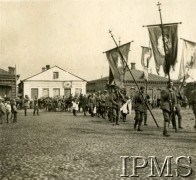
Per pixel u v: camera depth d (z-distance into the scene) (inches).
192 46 773.9
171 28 723.4
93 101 1169.4
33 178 301.7
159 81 2684.5
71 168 339.3
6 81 2003.0
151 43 732.7
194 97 698.8
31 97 2667.3
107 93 1071.0
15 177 305.1
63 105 1770.4
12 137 573.6
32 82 2667.3
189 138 549.0
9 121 960.9
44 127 752.3
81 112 1579.7
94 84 3230.8
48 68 2896.2
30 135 601.0
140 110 665.6
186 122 884.0
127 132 640.4
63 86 2687.0
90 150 438.3
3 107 875.4
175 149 441.7
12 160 378.0
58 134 613.6
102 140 528.7
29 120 995.9
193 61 767.7
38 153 419.8
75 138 555.2
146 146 466.6
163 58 728.3
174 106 583.2
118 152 423.2
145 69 905.5
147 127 743.7
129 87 2650.1
